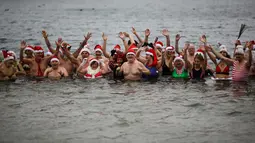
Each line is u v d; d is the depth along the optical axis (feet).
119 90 39.68
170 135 26.63
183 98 35.99
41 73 47.96
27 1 449.06
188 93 37.88
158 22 149.38
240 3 279.28
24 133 27.25
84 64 47.26
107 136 26.63
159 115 30.94
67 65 49.21
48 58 48.39
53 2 416.05
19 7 317.83
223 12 197.57
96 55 48.80
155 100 35.42
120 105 33.91
